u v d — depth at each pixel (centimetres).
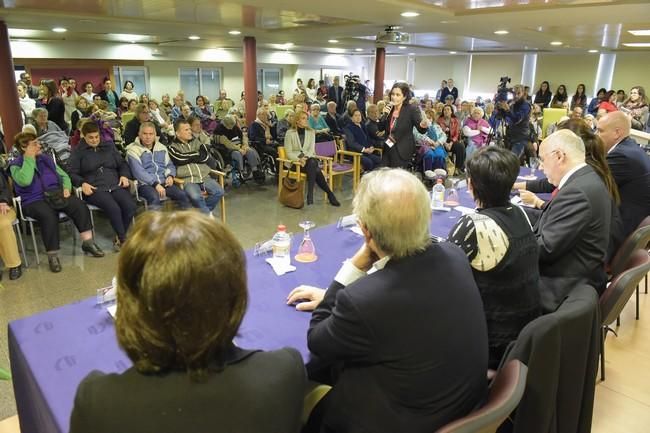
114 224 355
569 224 177
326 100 1097
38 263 332
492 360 152
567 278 179
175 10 485
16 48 914
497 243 145
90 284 302
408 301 100
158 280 67
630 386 211
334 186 588
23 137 318
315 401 129
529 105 686
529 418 131
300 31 704
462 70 1380
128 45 1063
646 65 1066
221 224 77
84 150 356
